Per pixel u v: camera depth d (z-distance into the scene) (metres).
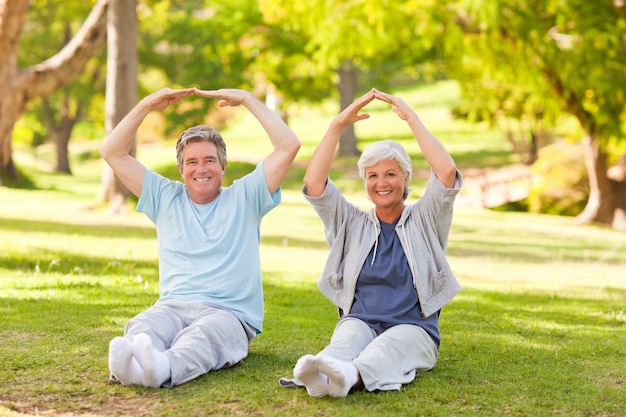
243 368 4.38
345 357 4.05
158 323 4.23
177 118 32.69
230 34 31.02
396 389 3.99
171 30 33.16
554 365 4.76
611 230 19.38
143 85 37.62
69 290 7.05
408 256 4.34
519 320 6.42
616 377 4.50
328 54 21.16
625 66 19.02
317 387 3.82
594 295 8.40
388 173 4.37
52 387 3.91
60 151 37.41
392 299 4.38
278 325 5.86
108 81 16.84
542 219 21.34
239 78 32.47
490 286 8.95
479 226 18.25
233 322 4.35
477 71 24.47
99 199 17.41
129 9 16.80
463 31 19.67
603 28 18.48
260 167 4.62
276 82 32.03
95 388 3.91
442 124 41.22
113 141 4.64
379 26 19.41
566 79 19.06
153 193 4.64
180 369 3.98
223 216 4.57
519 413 3.73
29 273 8.20
